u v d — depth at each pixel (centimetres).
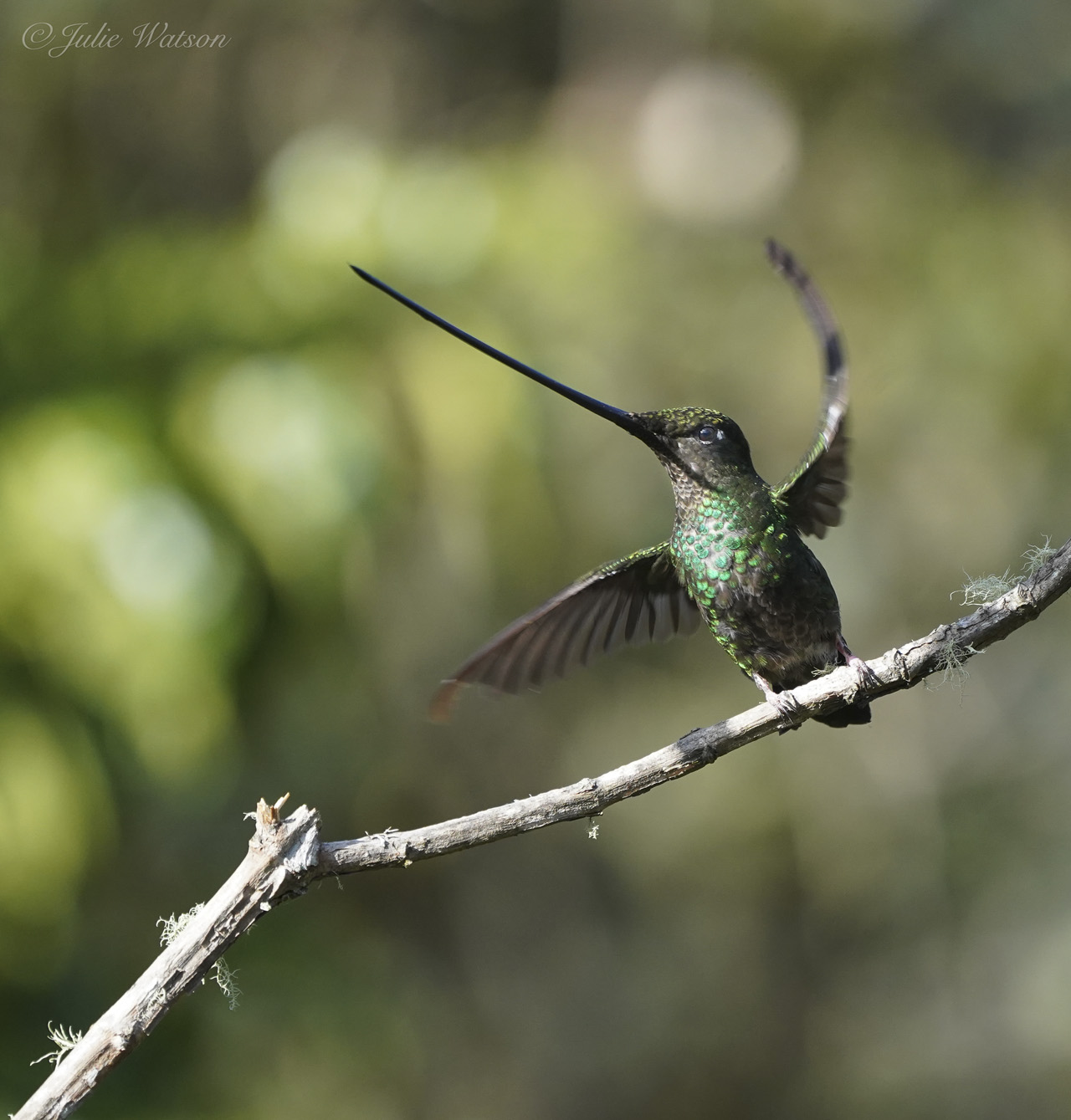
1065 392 1268
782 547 599
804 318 1274
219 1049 870
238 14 1139
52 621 676
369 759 1092
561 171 1109
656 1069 1387
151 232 933
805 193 1279
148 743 698
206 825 977
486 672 635
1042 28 1312
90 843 696
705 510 602
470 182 1023
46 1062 768
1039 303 1270
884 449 1321
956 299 1270
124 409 727
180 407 740
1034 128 1330
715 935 1459
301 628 734
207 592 688
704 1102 1408
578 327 1116
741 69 1274
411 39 1251
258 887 409
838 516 623
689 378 1259
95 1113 794
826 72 1312
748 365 1277
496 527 873
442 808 1203
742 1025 1439
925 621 1341
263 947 936
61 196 1019
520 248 996
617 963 1408
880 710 1428
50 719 687
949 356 1271
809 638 611
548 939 1371
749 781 1431
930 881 1427
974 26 1308
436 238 898
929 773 1417
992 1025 1445
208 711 693
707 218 1229
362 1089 997
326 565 729
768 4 1280
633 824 1411
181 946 403
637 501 1212
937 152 1324
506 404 818
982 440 1302
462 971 1256
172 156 1082
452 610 1128
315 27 1201
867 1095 1431
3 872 675
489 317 886
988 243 1283
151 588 679
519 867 1371
